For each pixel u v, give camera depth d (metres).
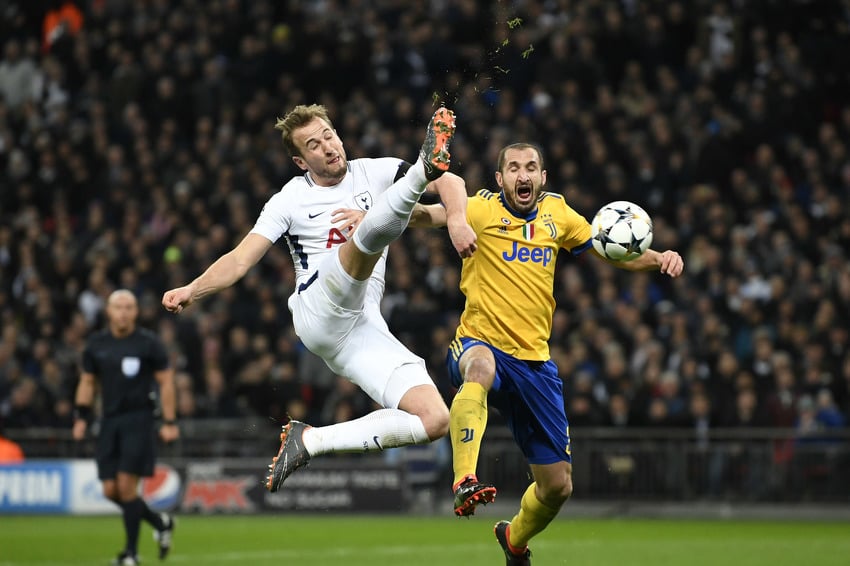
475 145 69.31
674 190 67.81
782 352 59.94
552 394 25.91
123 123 79.00
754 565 35.91
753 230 66.12
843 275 61.56
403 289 65.19
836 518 55.03
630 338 60.84
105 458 38.81
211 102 77.44
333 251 23.02
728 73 72.44
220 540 46.06
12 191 78.12
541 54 73.81
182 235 69.75
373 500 58.00
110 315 39.38
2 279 73.38
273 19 82.69
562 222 26.16
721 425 56.84
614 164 68.31
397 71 75.00
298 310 23.70
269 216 23.88
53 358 65.88
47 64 83.56
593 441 57.59
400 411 22.69
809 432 55.50
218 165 73.94
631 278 64.88
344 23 80.44
